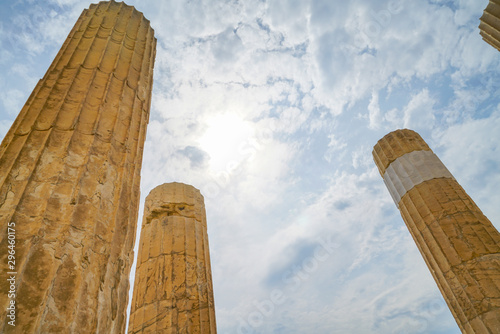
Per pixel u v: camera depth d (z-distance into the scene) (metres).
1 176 4.44
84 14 9.82
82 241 4.09
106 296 4.10
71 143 5.08
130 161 5.99
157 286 10.25
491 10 11.89
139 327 9.43
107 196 4.95
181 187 14.21
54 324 3.27
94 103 6.21
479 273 9.50
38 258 3.61
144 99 7.87
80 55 7.48
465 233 10.35
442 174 12.28
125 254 4.88
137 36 9.78
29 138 4.98
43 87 6.27
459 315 9.65
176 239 11.68
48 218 4.02
